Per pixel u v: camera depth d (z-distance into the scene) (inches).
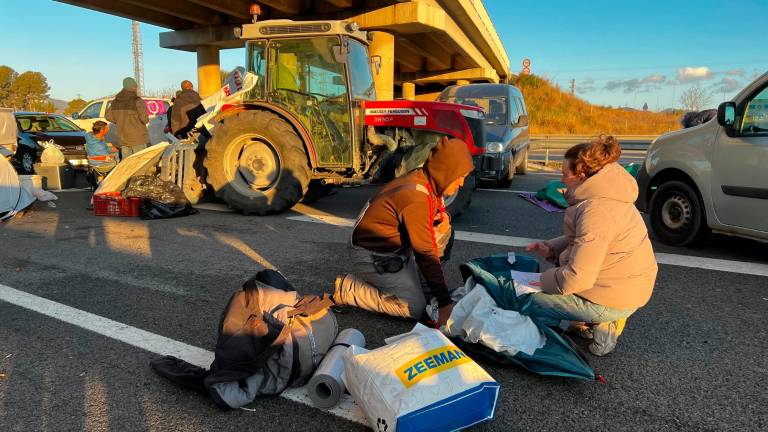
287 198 274.8
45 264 185.3
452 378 83.3
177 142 297.1
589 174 108.7
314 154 279.0
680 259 197.5
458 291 132.0
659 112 1911.9
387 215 122.9
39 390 101.9
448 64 1160.2
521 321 111.3
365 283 135.0
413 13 597.3
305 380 103.1
